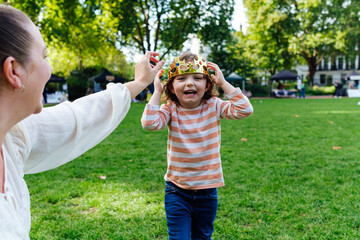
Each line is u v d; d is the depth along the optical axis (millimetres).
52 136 989
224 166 4598
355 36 31688
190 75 1954
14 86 718
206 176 1962
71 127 1025
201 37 20531
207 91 2078
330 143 6230
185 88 1945
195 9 19500
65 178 4176
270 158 5047
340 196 3396
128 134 7766
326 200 3299
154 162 4918
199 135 1988
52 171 4500
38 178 4180
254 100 25281
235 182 3883
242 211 3041
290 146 5984
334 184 3799
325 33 31688
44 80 780
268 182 3867
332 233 2617
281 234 2613
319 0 30422
